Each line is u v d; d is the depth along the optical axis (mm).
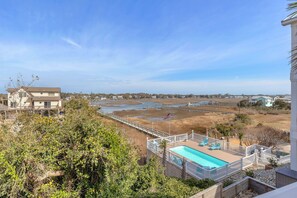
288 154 14633
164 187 7645
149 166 8586
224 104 112188
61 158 5922
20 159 4918
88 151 5832
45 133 6051
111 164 6184
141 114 66750
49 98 40812
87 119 6590
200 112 69500
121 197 6254
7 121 6449
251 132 24281
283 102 66688
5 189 4684
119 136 6887
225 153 16719
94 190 6059
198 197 6625
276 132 23219
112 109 88562
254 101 82250
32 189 5152
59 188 5754
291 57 3930
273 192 1866
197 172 11797
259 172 11578
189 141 21094
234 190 7703
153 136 29500
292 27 7367
